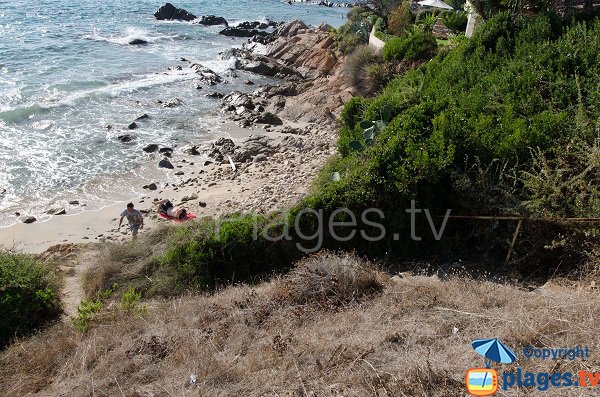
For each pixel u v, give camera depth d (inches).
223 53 1429.6
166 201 623.2
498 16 677.9
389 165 413.7
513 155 393.7
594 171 364.2
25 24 1589.6
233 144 819.4
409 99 573.6
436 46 923.4
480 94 511.8
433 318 283.9
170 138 861.2
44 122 879.7
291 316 312.0
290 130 903.7
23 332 388.5
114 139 839.1
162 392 256.7
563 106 471.5
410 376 235.5
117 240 570.6
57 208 636.7
